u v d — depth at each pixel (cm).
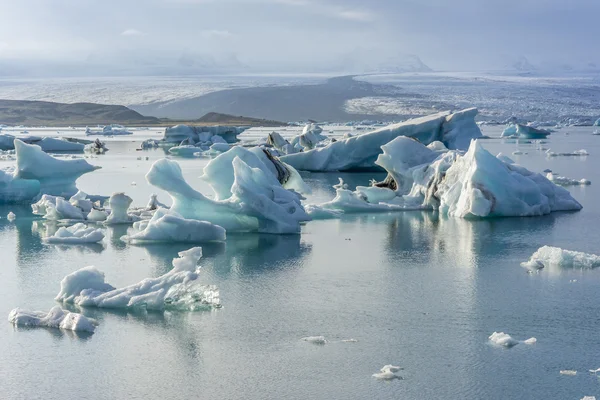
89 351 983
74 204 2062
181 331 1058
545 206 2109
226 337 1036
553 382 891
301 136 4588
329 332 1063
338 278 1366
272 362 949
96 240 1681
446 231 1847
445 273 1407
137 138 7431
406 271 1424
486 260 1520
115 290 1198
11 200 2334
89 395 856
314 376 906
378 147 3634
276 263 1480
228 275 1382
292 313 1148
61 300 1206
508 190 2058
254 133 8312
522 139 6606
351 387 876
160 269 1415
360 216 2105
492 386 880
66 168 2428
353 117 13988
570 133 7744
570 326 1094
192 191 1775
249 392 862
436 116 3825
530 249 1627
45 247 1631
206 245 1641
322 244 1673
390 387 877
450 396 853
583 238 1750
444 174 2255
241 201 1773
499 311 1165
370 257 1545
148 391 866
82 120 13150
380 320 1117
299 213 1959
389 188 2491
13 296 1238
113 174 3359
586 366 940
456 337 1046
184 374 912
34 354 973
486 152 2094
